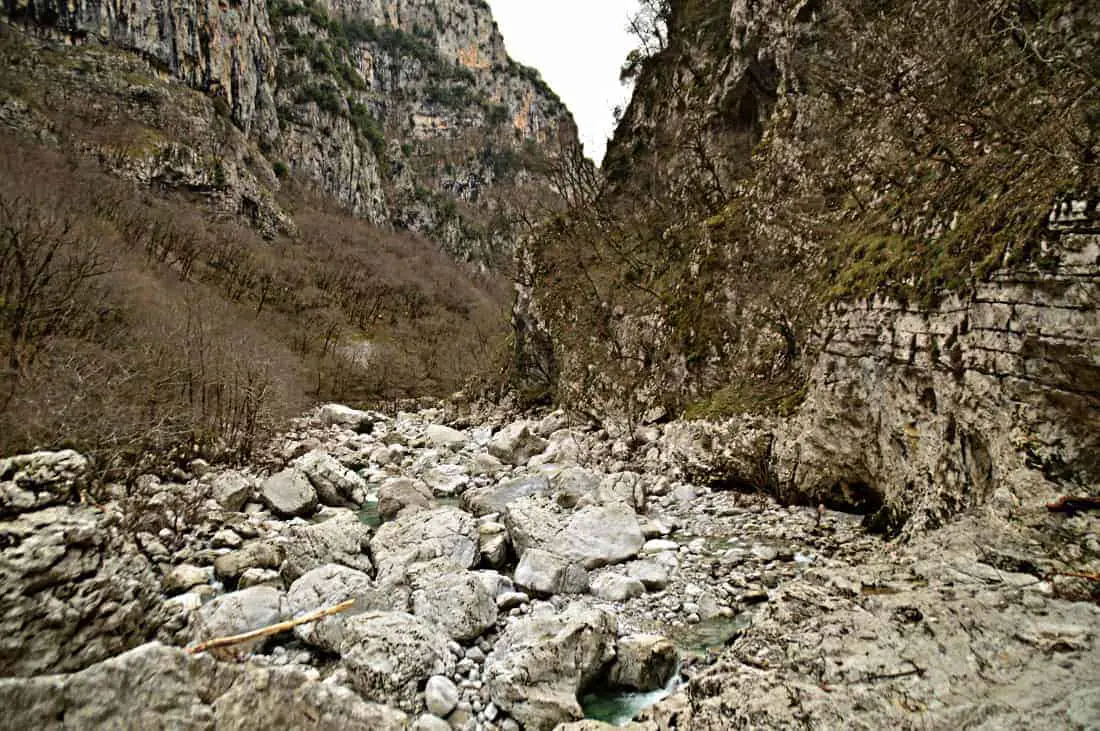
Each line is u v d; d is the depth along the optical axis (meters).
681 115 40.50
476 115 176.62
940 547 7.95
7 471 6.61
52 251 25.44
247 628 9.03
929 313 10.95
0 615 5.73
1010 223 9.20
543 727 7.06
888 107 19.50
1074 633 5.37
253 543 13.55
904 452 11.95
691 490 17.98
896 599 6.53
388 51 171.50
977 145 12.97
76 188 48.91
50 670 5.94
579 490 16.95
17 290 24.56
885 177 17.56
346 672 7.84
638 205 43.59
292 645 9.10
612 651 8.23
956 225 11.20
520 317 42.41
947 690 4.98
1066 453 7.76
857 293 13.93
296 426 33.25
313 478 18.92
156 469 19.69
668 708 6.13
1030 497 7.82
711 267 24.89
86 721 4.09
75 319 25.61
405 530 12.96
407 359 58.62
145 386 23.03
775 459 16.59
